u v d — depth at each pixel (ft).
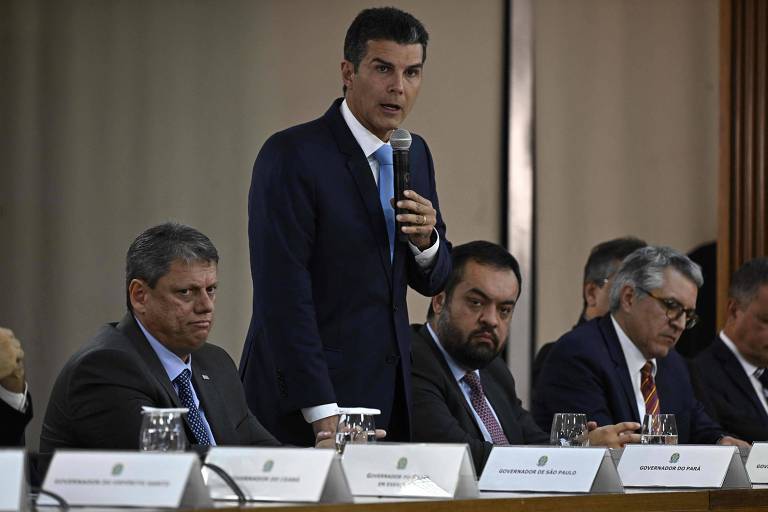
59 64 56.49
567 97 70.64
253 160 61.05
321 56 62.90
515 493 25.73
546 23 70.03
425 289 34.19
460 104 66.90
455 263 38.40
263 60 61.36
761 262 49.42
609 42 72.13
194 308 31.71
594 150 71.46
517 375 67.31
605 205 71.72
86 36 57.11
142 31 58.39
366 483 23.41
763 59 67.05
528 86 68.39
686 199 74.18
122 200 57.72
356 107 33.76
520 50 68.23
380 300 33.32
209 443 32.09
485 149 67.62
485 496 24.31
